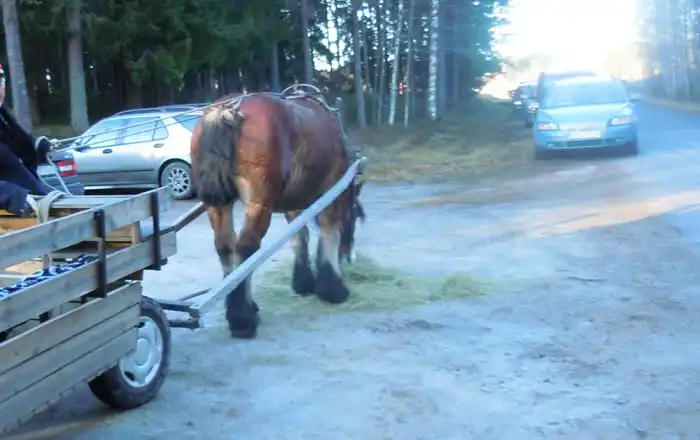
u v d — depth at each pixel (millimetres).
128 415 4965
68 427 4801
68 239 4062
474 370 5582
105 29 24938
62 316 4098
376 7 37344
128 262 4641
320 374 5602
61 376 4090
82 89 25125
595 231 10297
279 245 5984
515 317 6789
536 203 12898
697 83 55562
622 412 4820
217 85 38812
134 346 4781
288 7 34938
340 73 43656
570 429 4613
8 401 3729
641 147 20219
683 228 10219
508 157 20172
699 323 6441
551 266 8539
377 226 11422
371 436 4598
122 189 16734
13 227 5020
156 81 28719
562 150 19016
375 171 18781
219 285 5473
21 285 4191
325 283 7367
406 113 32688
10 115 5180
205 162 6285
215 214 6523
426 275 8336
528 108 30859
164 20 26047
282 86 41469
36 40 25766
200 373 5680
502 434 4578
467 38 40750
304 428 4730
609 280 7867
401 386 5328
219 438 4629
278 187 6324
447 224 11414
